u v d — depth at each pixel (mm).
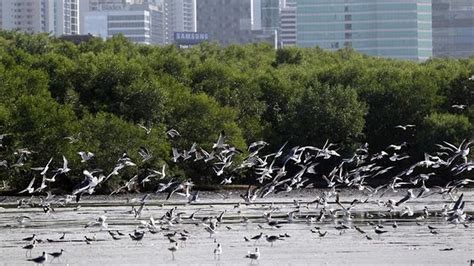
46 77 176125
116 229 113438
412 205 138750
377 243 100250
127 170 158000
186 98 173750
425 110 186000
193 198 100250
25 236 108625
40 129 159875
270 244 100438
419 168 162500
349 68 199750
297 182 98375
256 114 187000
